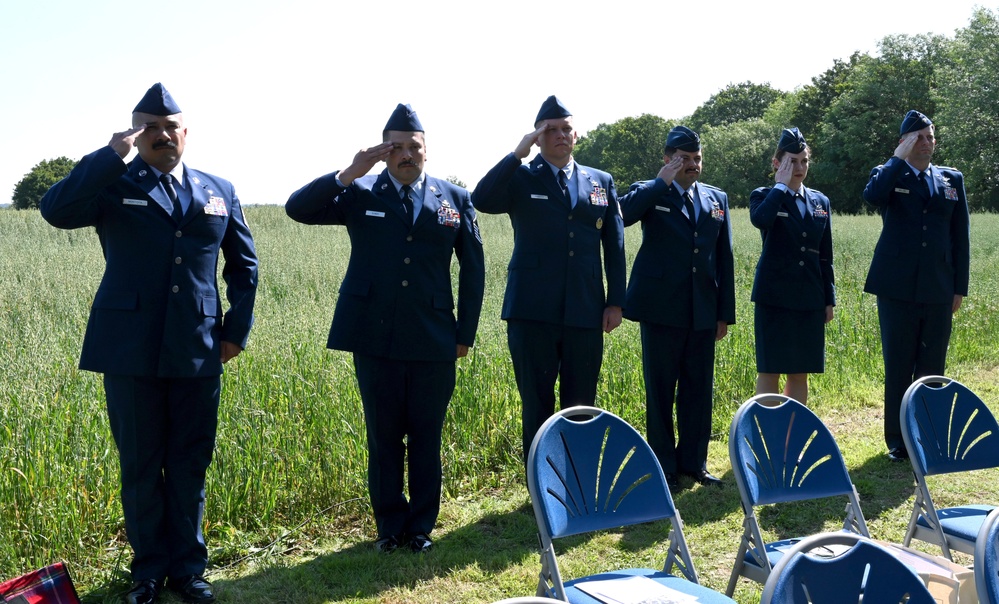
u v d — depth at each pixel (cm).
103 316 382
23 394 517
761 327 613
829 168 5928
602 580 307
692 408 573
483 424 601
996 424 394
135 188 383
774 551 341
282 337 705
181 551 400
